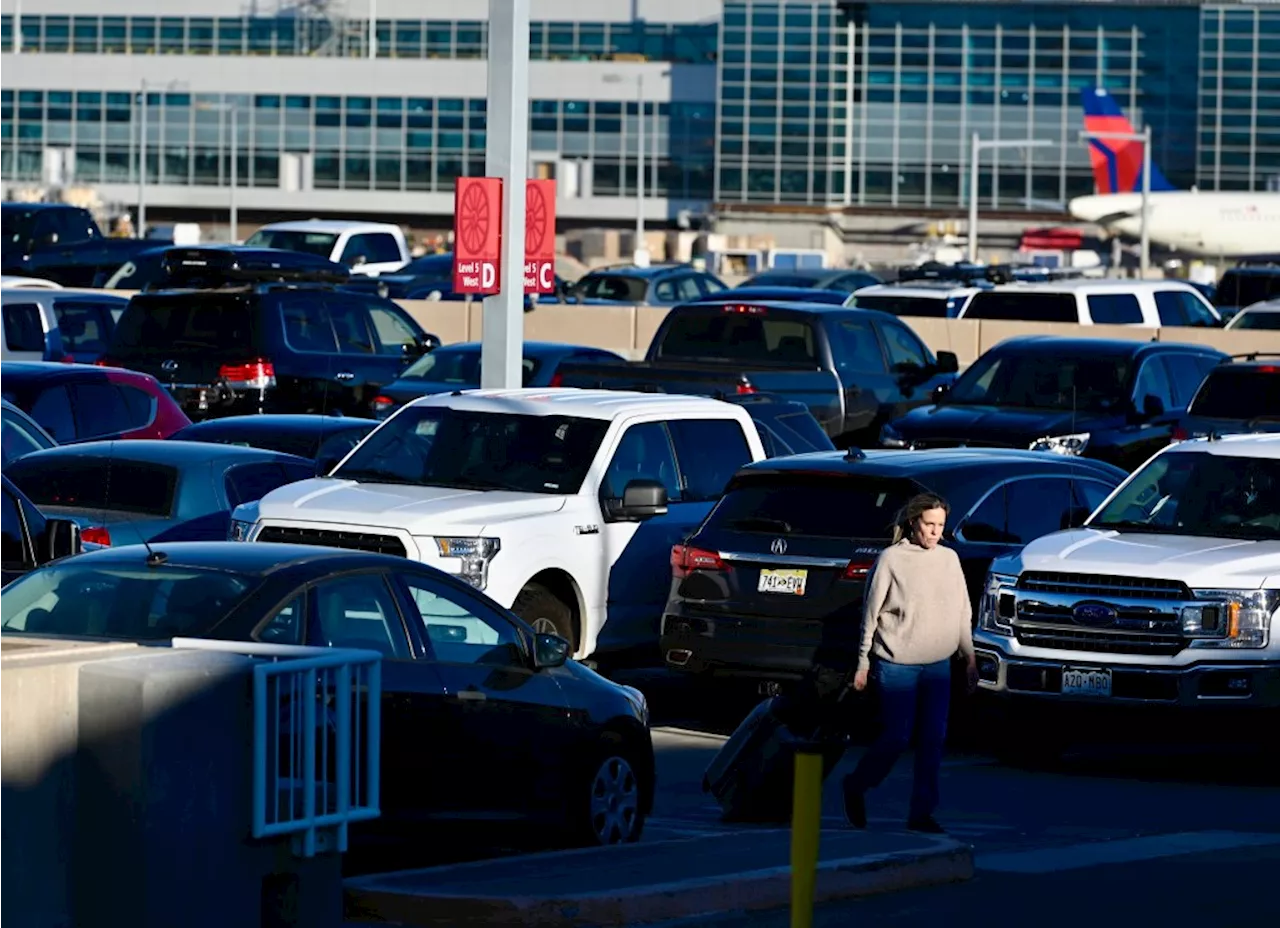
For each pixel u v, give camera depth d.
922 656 24.03
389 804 20.55
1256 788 29.05
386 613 21.11
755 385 52.31
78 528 29.70
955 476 32.28
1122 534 31.91
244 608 20.09
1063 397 51.03
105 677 16.39
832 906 20.45
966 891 21.36
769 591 31.14
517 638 22.47
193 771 16.64
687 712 34.62
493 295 39.97
